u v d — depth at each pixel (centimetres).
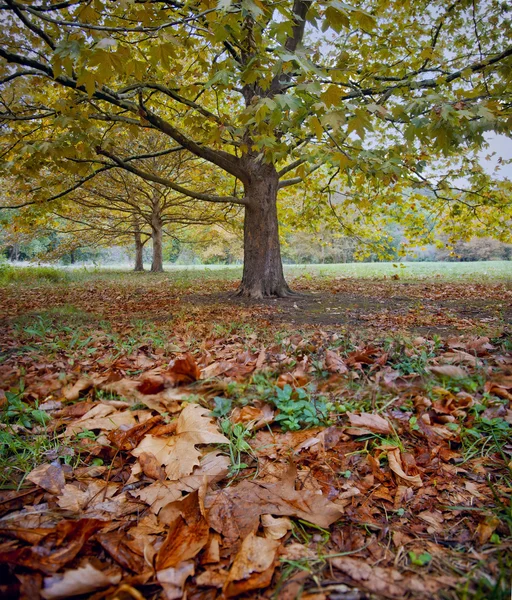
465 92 282
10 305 685
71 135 445
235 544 105
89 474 146
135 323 455
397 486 134
